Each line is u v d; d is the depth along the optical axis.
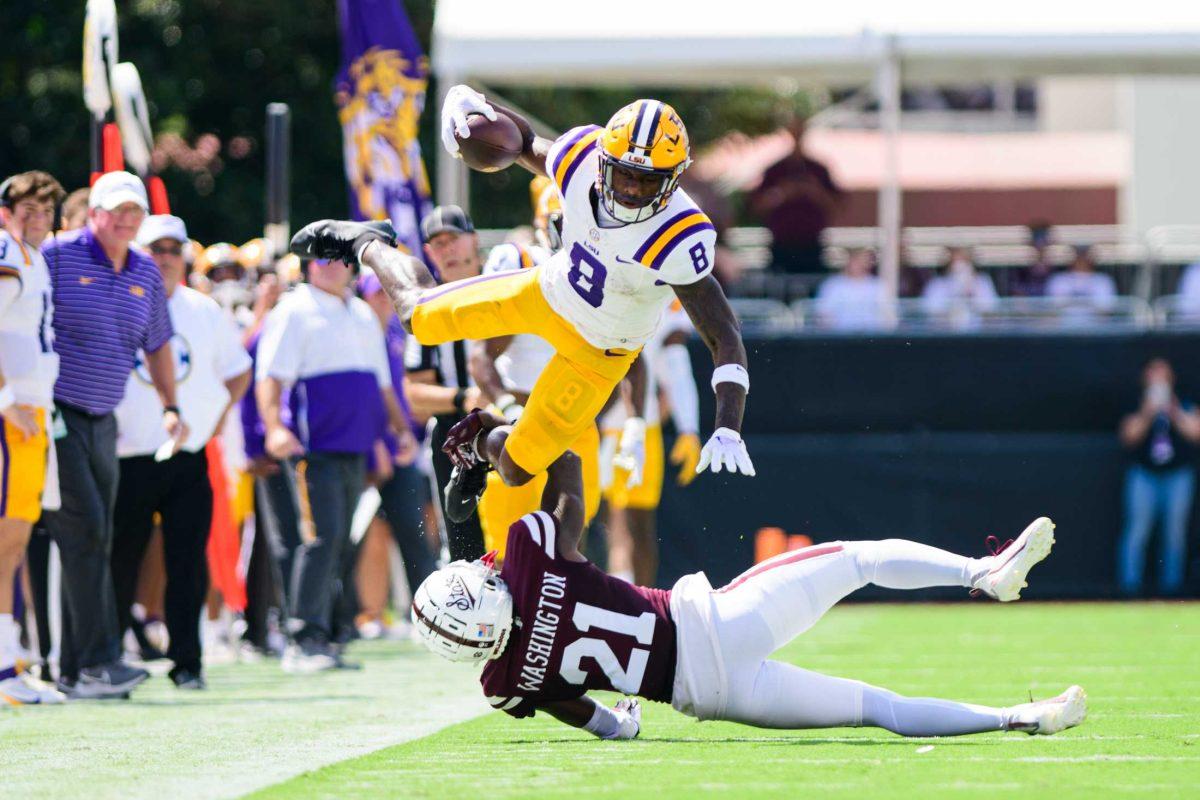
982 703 23.08
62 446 25.06
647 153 15.98
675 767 16.44
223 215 67.00
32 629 30.22
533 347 23.77
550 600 17.22
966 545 44.03
